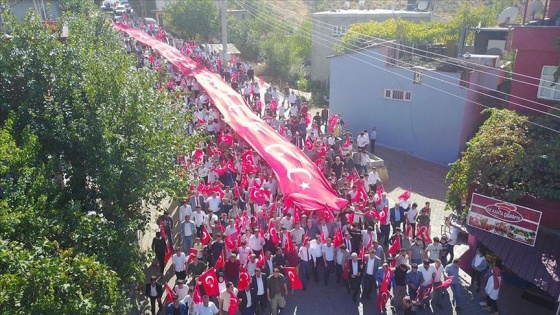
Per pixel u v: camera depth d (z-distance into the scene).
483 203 16.20
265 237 16.34
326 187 18.25
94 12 30.62
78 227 10.32
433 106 28.83
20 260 8.02
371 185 21.25
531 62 20.20
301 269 16.16
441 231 20.09
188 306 13.02
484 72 27.44
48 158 11.97
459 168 17.34
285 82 48.12
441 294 15.45
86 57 14.17
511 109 21.05
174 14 55.81
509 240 15.84
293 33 55.69
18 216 8.99
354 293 15.65
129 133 13.33
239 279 13.87
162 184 13.45
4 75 13.35
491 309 15.08
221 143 23.47
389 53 30.02
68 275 8.68
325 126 30.22
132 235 11.74
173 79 34.28
